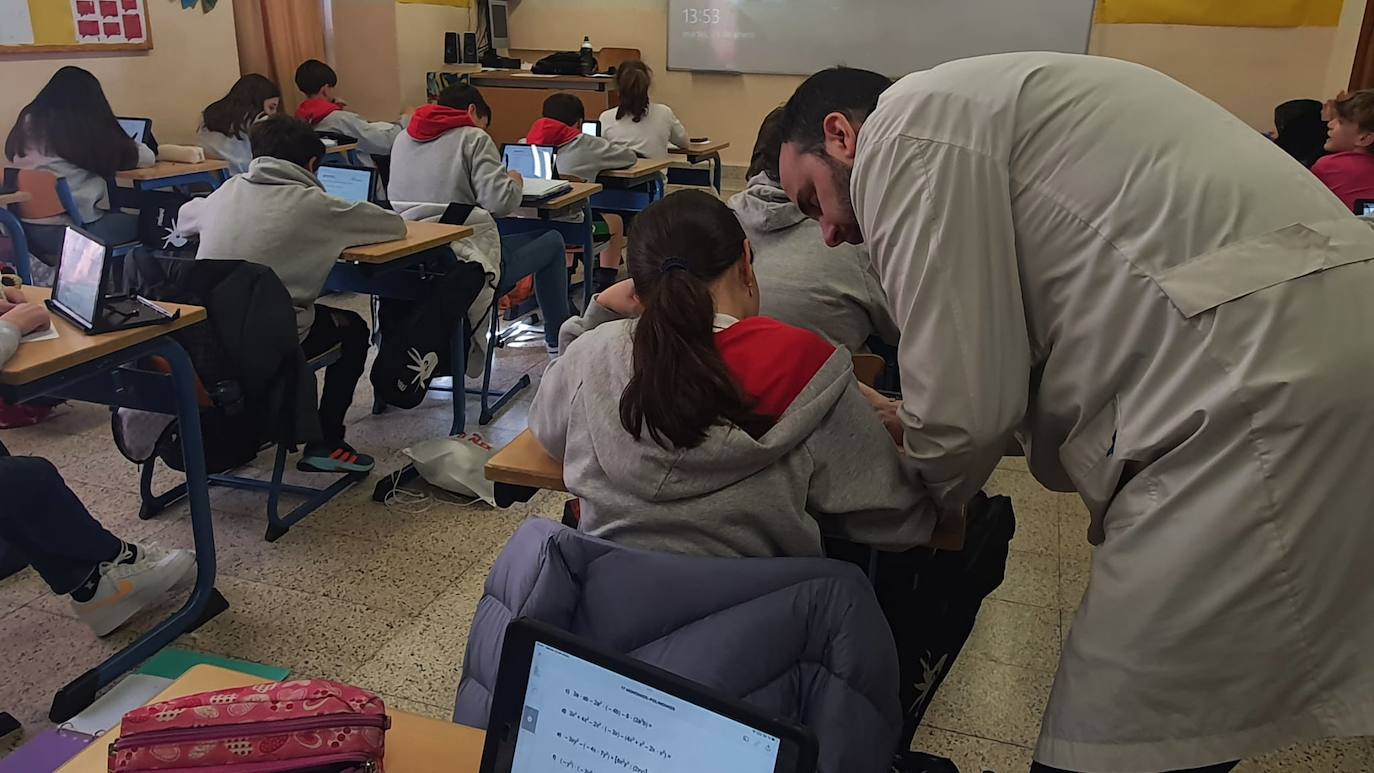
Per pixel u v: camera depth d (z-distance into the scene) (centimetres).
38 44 462
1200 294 104
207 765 85
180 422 212
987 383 115
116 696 199
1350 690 107
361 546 262
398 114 703
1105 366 112
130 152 428
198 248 276
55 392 204
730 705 69
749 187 202
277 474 261
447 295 297
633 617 110
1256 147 111
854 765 106
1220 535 105
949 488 126
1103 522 121
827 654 109
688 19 765
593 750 75
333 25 698
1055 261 114
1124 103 112
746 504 122
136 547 219
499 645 117
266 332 232
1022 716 202
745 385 123
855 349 199
